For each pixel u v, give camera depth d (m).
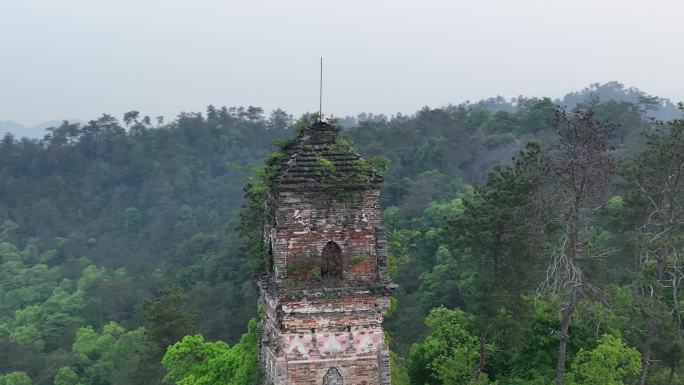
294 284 17.58
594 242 41.72
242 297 69.56
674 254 35.66
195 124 138.50
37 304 85.25
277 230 17.62
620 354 32.12
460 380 36.59
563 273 30.92
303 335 17.72
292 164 17.64
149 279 87.31
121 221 113.25
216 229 100.69
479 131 100.69
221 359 26.86
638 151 66.50
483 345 35.09
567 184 31.11
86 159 130.38
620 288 38.94
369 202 17.91
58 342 74.00
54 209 114.94
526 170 33.16
